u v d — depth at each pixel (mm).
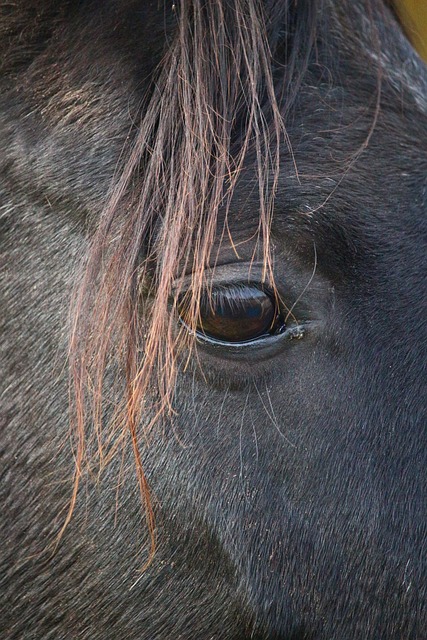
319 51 1557
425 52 1661
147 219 1519
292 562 1546
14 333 1546
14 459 1552
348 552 1546
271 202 1518
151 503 1543
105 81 1533
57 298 1539
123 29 1536
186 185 1506
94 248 1519
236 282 1528
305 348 1538
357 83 1558
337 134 1543
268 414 1537
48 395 1545
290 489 1541
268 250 1511
